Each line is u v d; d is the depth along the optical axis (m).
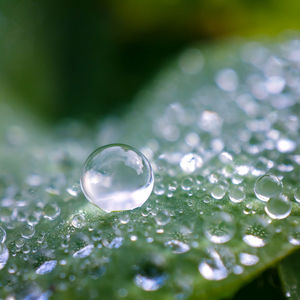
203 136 0.08
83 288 0.07
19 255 0.07
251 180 0.07
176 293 0.07
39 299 0.07
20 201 0.08
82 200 0.07
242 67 0.10
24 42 0.10
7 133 0.09
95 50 0.11
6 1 0.11
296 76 0.09
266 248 0.07
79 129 0.10
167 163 0.08
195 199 0.07
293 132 0.08
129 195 0.07
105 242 0.07
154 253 0.07
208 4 0.12
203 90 0.10
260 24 0.12
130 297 0.07
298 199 0.07
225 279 0.07
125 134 0.09
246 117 0.09
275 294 0.07
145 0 0.12
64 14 0.11
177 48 0.12
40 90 0.10
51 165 0.09
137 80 0.11
